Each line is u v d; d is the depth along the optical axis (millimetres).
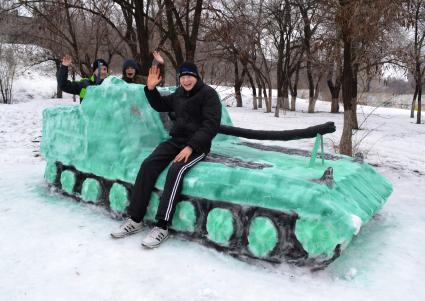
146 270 2971
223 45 12570
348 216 2846
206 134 3473
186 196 3412
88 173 4254
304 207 2893
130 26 13961
